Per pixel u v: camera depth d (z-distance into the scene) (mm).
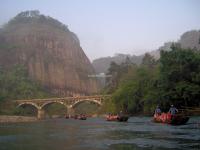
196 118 84625
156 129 58406
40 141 42875
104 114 175375
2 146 37969
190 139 41125
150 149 33156
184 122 66125
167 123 69438
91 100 193250
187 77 102812
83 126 80250
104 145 37062
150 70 143500
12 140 44656
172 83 103812
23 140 44531
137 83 131125
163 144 36688
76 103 198125
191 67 102750
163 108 107125
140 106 129875
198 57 102562
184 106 102188
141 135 47656
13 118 157375
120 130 59188
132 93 130750
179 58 102938
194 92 97125
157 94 106750
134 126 69438
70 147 36094
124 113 137250
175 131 52688
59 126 84625
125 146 35688
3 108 191625
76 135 51531
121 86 152250
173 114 68375
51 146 37406
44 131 63188
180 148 33469
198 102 101188
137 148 34000
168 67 104688
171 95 101125
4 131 64500
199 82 99750
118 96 138625
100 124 87312
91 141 41531
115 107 145375
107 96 185625
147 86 125500
